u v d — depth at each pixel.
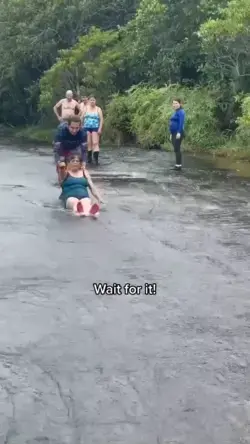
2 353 5.45
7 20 39.72
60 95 34.62
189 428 4.40
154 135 24.36
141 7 28.53
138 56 29.00
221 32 20.91
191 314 6.41
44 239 9.14
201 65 24.62
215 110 23.86
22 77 42.88
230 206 12.00
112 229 9.86
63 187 11.30
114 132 27.69
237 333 5.96
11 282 7.22
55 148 11.81
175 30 26.64
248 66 22.73
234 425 4.45
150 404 4.70
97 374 5.12
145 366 5.27
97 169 17.28
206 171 17.11
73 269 7.76
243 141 21.66
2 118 47.53
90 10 34.84
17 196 12.64
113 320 6.20
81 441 4.23
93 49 32.50
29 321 6.12
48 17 36.91
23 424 4.42
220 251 8.77
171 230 9.92
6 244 8.82
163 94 25.45
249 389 4.94
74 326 6.03
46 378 5.05
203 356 5.48
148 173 16.55
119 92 30.52
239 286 7.29
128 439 4.27
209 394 4.85
